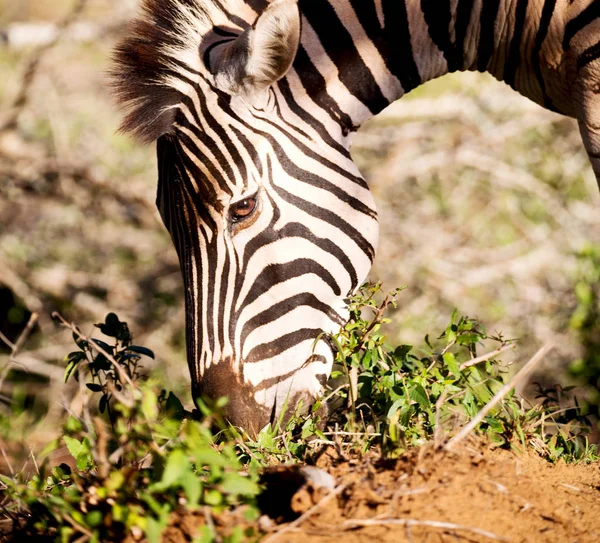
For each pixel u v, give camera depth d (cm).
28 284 2075
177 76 860
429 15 939
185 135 857
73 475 721
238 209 848
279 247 855
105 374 877
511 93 2297
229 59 831
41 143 2261
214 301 852
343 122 918
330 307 880
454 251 2109
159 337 1989
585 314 1584
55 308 2055
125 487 586
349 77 922
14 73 2380
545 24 918
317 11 918
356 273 897
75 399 1586
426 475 643
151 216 2214
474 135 2242
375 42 931
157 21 875
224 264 852
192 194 857
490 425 765
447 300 2022
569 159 2289
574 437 840
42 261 2136
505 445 765
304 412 852
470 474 647
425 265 2028
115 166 2180
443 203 2222
